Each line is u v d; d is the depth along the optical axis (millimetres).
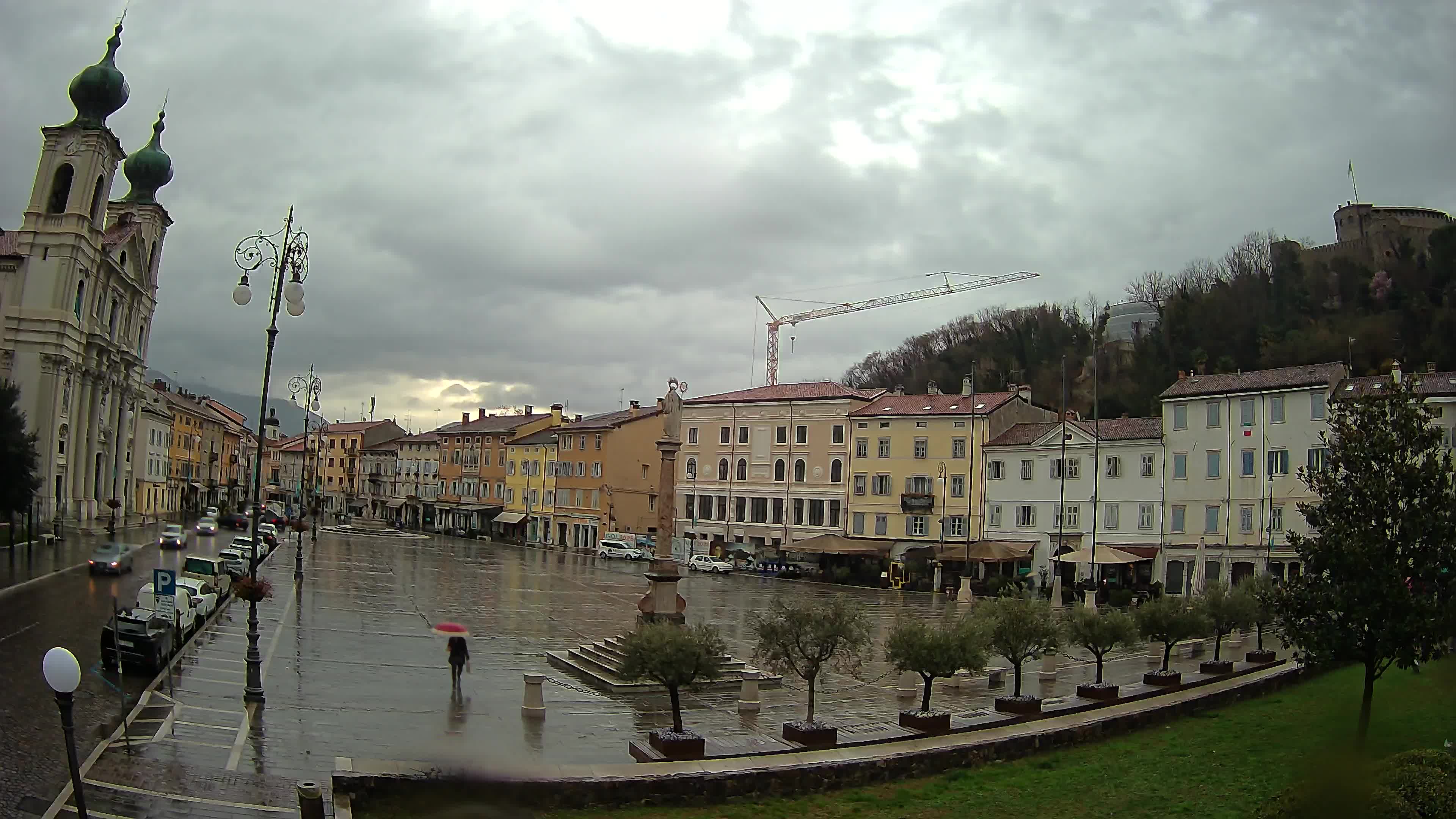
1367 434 22375
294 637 36812
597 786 18203
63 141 83812
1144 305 124438
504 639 40719
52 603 40125
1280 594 22594
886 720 26656
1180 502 69625
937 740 22906
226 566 54438
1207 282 118938
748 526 97375
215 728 22094
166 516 119000
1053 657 34156
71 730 13398
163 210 109562
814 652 24297
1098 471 72562
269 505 138500
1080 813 18438
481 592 59219
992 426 83188
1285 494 63656
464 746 21906
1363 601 21125
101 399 91625
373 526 144750
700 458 101938
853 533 89938
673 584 33969
